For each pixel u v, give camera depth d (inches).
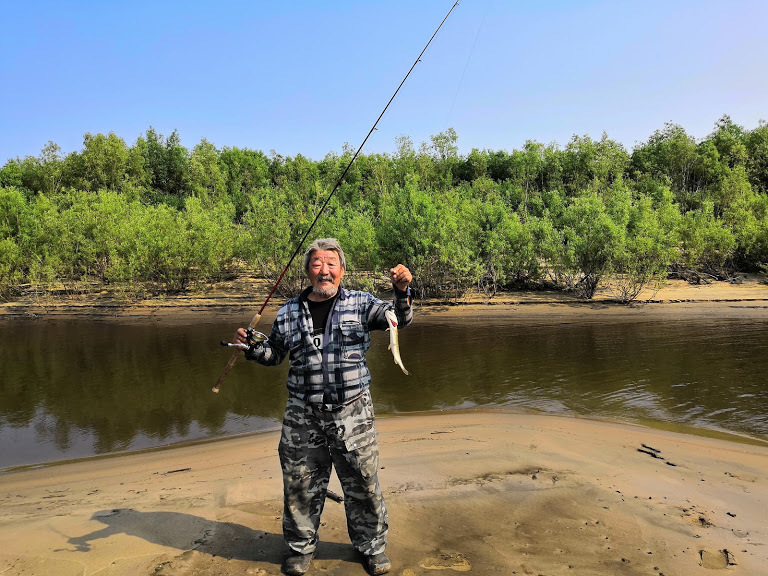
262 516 169.2
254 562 138.6
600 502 183.6
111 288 970.7
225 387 398.3
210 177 2220.7
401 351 509.4
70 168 2260.1
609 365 432.1
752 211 1066.7
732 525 167.0
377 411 339.6
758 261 948.6
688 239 898.1
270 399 367.6
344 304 128.0
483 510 174.2
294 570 131.8
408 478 207.2
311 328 126.7
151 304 847.1
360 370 127.9
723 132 2218.3
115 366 476.1
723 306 708.7
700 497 191.5
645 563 141.0
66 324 729.0
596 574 134.8
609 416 314.7
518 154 2078.0
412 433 285.7
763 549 150.4
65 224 962.7
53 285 936.3
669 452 249.3
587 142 1863.9
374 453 130.3
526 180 2011.6
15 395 390.0
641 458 238.5
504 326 626.5
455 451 247.1
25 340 617.0
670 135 2357.3
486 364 448.8
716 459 239.5
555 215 965.2
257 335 132.6
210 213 1131.9
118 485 225.5
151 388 400.8
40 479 245.9
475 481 203.5
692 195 1753.2
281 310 132.3
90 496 208.7
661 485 203.6
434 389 382.6
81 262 986.7
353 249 832.3
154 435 306.5
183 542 150.6
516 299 788.6
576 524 164.7
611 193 1363.2
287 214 903.1
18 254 932.0
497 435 276.5
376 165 1835.6
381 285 910.4
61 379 433.1
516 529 159.9
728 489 200.7
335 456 129.6
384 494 188.7
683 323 615.8
